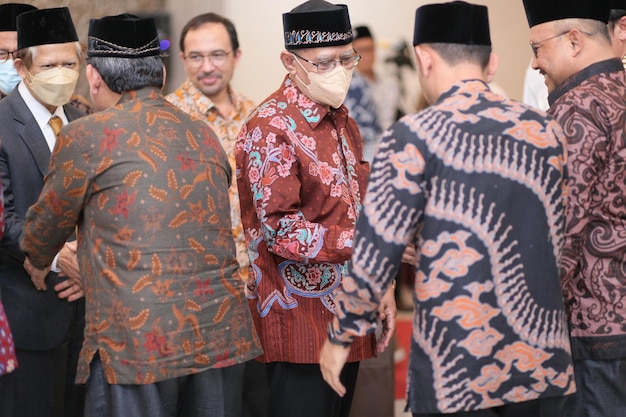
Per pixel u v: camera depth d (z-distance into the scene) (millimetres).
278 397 3715
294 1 7621
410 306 8383
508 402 2811
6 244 3746
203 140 3434
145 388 3213
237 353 3383
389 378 4715
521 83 8617
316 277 3633
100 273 3238
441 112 2824
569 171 3271
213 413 3371
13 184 3887
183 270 3252
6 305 3908
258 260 3709
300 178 3598
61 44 3928
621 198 3354
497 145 2797
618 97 3395
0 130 3906
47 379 3998
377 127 7961
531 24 3590
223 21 5160
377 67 8141
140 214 3209
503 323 2785
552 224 2863
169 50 7129
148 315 3182
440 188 2775
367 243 2783
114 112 3305
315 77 3578
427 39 2967
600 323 3379
